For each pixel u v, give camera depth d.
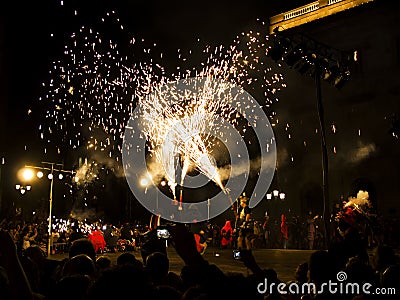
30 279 4.62
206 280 2.72
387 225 20.42
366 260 4.90
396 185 25.80
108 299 2.16
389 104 26.91
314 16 29.91
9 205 36.34
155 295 2.35
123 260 4.84
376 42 27.64
